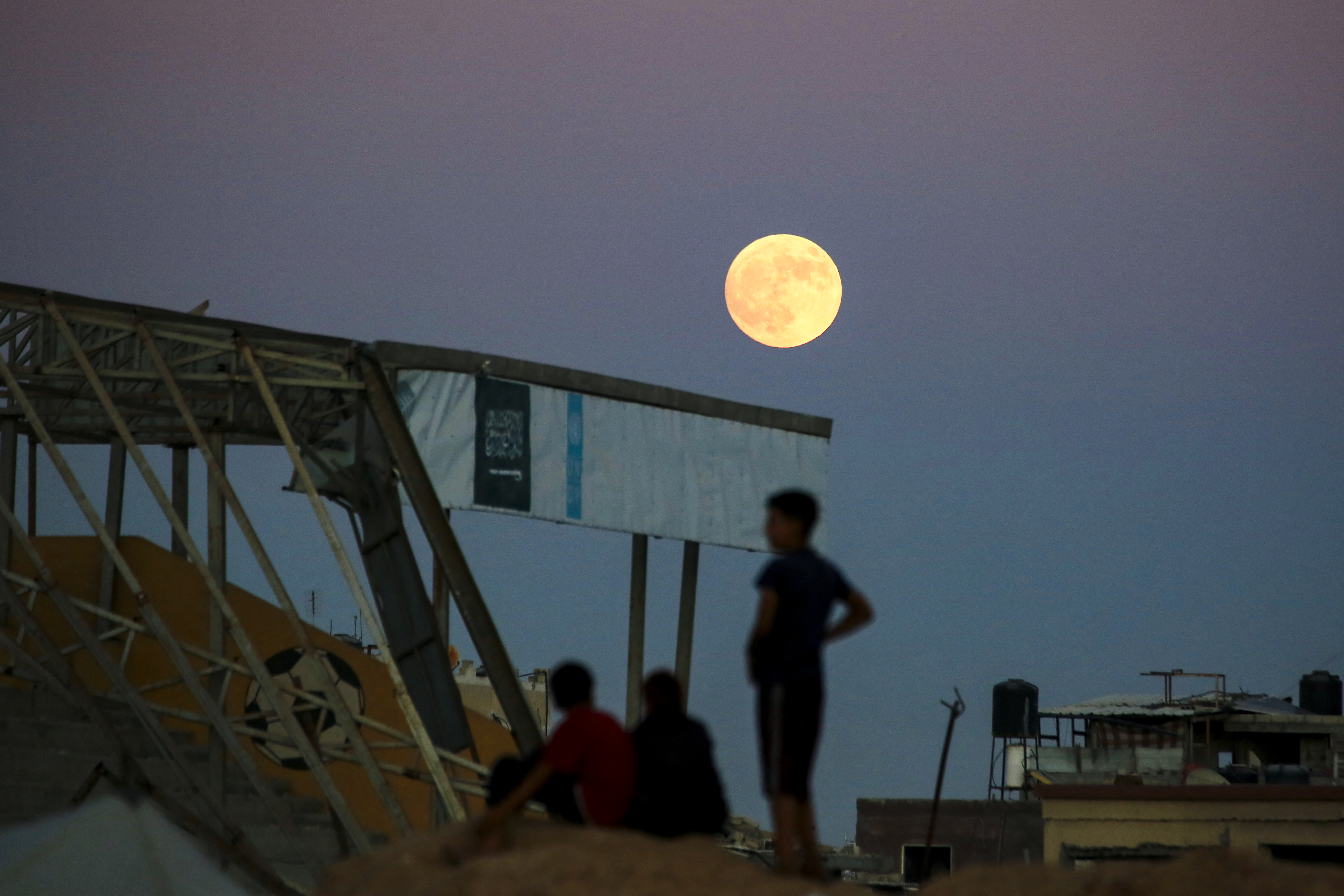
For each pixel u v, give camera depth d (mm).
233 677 87500
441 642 72250
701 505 86125
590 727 31547
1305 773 144000
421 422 74000
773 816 30016
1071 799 123188
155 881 41062
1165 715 177625
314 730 66750
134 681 85938
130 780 63281
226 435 87625
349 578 66500
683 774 32188
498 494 75438
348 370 74000
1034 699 183875
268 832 73812
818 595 30844
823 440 93250
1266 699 192250
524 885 26984
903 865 151750
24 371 74000
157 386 77125
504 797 32844
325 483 74250
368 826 88625
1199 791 122125
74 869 40938
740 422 89062
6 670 65438
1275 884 25359
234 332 72438
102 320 71375
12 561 87000
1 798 69000
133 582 64938
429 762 63906
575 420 80312
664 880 27438
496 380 76438
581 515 79562
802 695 30375
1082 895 26609
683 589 87625
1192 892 25734
